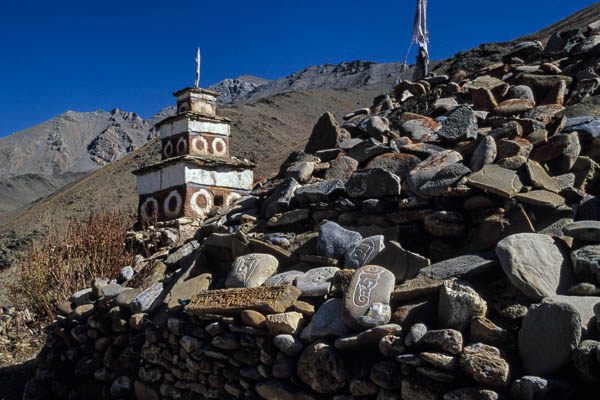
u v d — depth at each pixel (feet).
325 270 16.33
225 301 16.35
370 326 12.85
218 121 45.55
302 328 14.30
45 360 23.79
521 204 15.92
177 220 39.14
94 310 22.49
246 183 45.09
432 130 24.66
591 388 10.11
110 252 35.12
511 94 26.94
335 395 12.91
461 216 16.83
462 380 10.93
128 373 19.90
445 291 12.45
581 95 24.82
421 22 44.83
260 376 14.66
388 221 18.72
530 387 9.89
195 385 16.79
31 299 36.40
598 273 12.23
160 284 20.90
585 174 17.56
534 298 12.39
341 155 25.02
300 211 21.12
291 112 257.75
